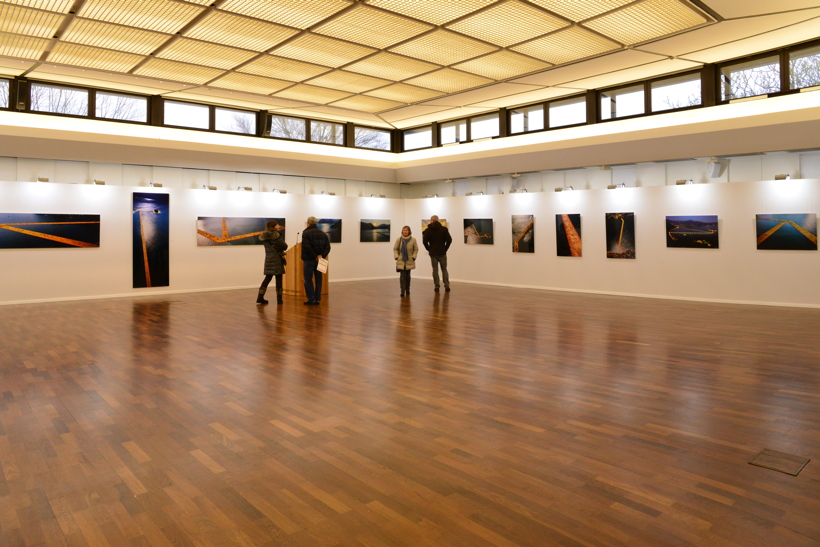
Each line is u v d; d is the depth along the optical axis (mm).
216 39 7883
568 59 8930
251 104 12625
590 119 11711
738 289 10398
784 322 8125
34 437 3721
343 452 3453
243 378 5195
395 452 3447
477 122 14023
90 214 11391
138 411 4246
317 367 5617
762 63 9531
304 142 14125
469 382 5035
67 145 10953
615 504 2752
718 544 2385
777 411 4141
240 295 11977
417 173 15477
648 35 7852
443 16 7039
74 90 11023
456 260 15172
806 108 9133
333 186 15266
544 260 13211
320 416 4129
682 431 3752
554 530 2516
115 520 2637
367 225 15789
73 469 3217
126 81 10406
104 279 11602
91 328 7898
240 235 13414
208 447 3541
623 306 10086
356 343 6809
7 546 2412
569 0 6582
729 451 3396
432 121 14820
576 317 8812
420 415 4141
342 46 8203
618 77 10461
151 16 7004
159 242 12242
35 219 10797
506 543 2412
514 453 3412
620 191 11852
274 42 8016
